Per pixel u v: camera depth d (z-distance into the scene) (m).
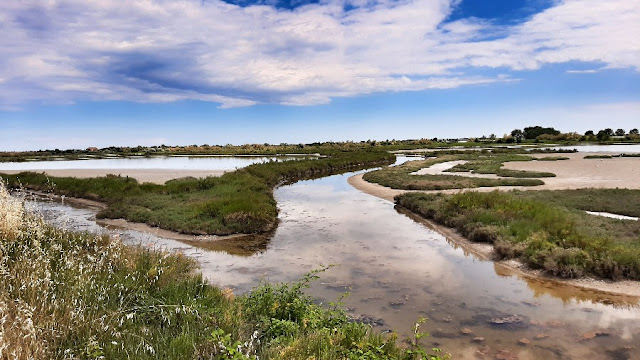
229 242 14.28
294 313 6.92
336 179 38.06
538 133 139.38
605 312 8.23
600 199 19.98
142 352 4.87
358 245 13.71
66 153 109.88
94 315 5.48
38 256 6.90
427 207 18.58
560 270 10.38
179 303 6.63
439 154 75.31
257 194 22.38
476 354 6.50
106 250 8.48
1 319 4.57
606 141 114.75
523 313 8.17
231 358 4.67
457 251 12.96
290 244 13.92
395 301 8.73
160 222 16.64
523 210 15.41
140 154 101.88
